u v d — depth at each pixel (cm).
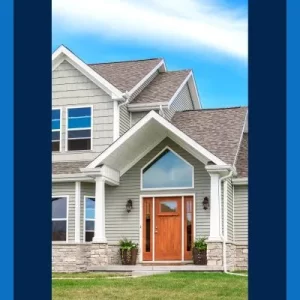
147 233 1753
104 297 951
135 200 1772
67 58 1911
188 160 1739
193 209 1719
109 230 1778
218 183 1638
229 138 1817
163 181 1758
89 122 1875
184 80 2086
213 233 1611
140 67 2095
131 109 1925
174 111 2033
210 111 1991
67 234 1783
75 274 1548
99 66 2150
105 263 1672
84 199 1806
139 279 1229
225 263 1590
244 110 1969
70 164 1855
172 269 1545
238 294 993
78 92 1894
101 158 1694
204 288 1071
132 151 1759
